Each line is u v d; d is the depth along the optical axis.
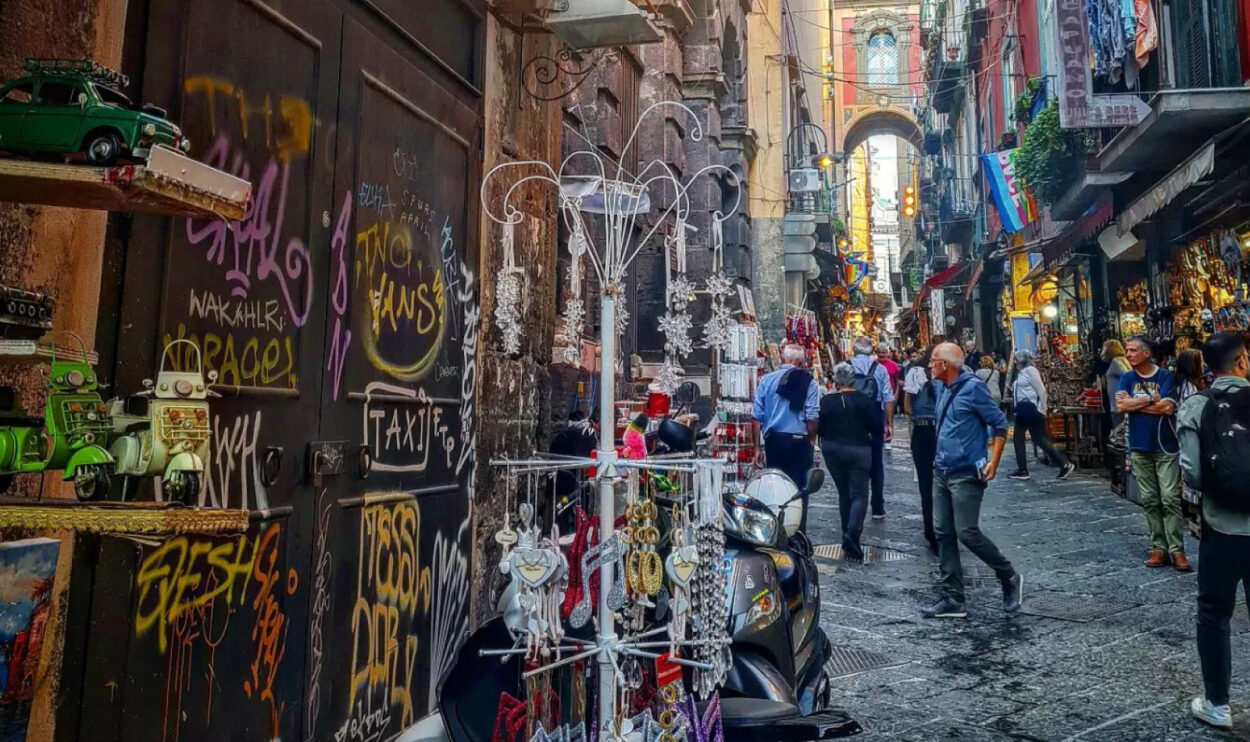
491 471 4.11
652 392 3.02
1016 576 5.71
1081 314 16.14
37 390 1.81
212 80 2.36
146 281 2.15
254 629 2.52
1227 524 3.73
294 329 2.71
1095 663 4.66
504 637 2.71
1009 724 3.85
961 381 5.71
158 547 2.18
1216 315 9.50
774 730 2.68
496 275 4.21
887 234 81.69
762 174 19.62
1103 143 12.46
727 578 3.10
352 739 3.00
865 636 5.22
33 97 1.35
